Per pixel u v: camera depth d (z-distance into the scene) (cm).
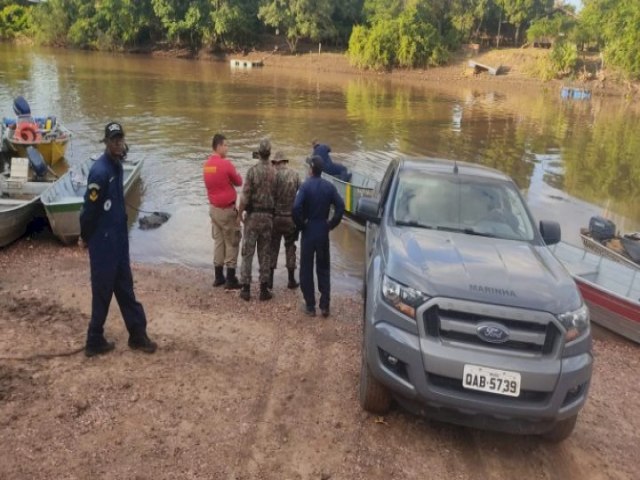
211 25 7850
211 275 841
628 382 603
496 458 431
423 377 396
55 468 363
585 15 6912
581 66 6244
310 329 649
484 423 404
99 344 516
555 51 6000
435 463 416
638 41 5306
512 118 3291
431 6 7469
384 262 462
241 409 457
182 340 577
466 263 438
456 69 6650
